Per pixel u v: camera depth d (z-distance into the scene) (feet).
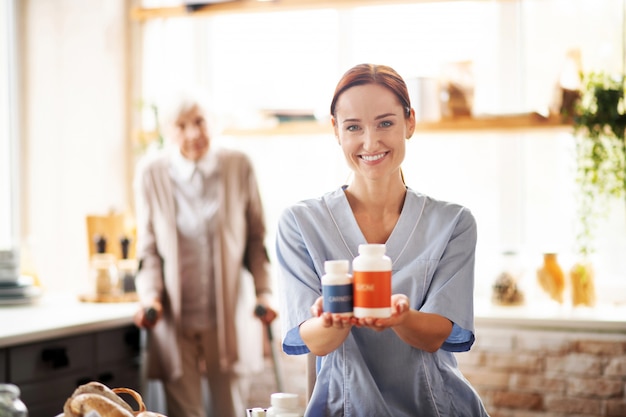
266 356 11.23
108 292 11.07
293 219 5.32
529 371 9.79
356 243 5.23
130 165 12.65
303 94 12.21
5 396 4.57
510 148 11.27
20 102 12.71
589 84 10.12
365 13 11.82
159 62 12.35
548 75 11.11
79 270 12.57
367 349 5.11
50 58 12.69
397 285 5.13
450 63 10.74
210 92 12.62
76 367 9.27
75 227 12.62
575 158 10.31
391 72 5.01
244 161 10.16
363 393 5.04
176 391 10.00
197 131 9.82
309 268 5.25
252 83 12.45
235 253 9.96
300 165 12.19
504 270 10.47
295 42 12.23
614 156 10.04
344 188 5.46
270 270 10.21
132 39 12.57
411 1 11.08
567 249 11.04
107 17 12.47
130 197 12.65
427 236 5.21
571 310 10.12
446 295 5.01
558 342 9.69
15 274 10.72
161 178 10.01
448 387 5.19
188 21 12.38
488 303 10.78
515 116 10.45
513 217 11.29
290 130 11.46
